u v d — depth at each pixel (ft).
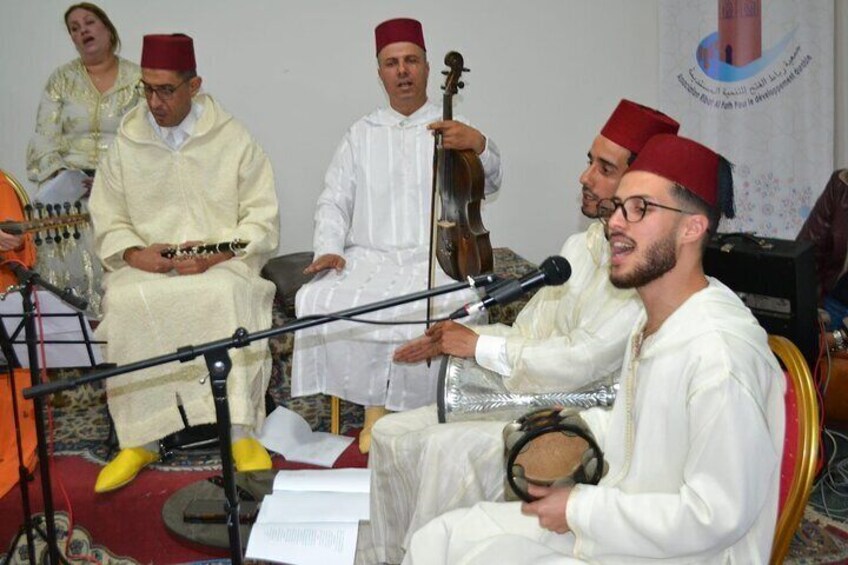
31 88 15.31
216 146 12.01
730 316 5.65
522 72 16.02
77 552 10.02
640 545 5.45
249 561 8.84
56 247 12.66
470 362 8.21
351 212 12.69
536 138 16.31
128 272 11.41
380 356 11.18
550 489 5.85
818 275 11.99
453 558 5.98
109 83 13.69
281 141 15.84
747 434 5.26
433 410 8.42
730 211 6.14
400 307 11.10
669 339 5.69
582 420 6.23
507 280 6.29
